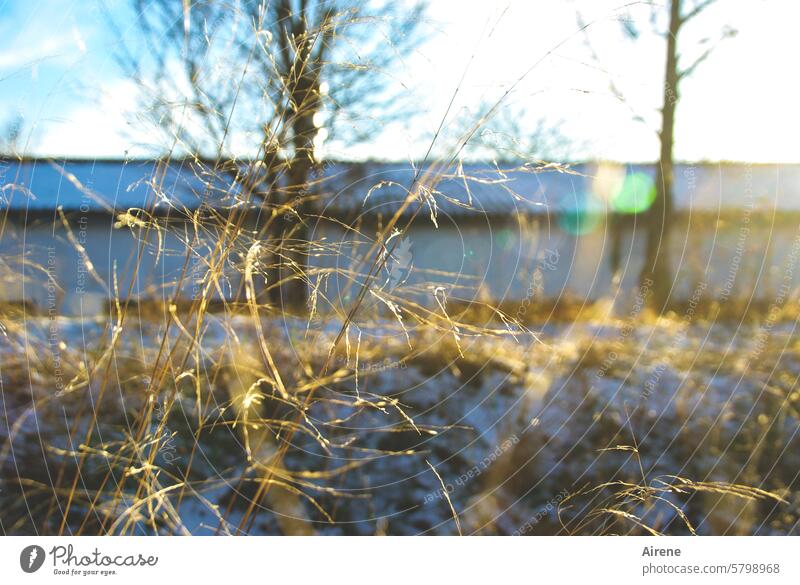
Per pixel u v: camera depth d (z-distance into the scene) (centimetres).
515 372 370
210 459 260
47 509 226
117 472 227
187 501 255
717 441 324
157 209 185
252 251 154
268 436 208
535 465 314
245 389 191
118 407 233
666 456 319
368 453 307
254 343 219
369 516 280
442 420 337
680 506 286
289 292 229
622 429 338
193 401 242
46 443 237
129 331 237
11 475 227
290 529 251
